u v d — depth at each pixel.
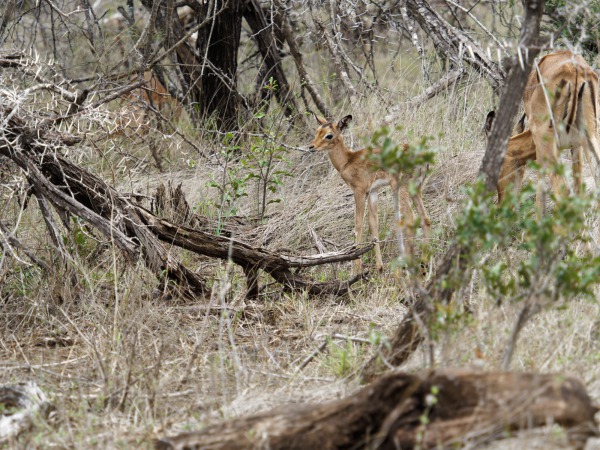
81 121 12.61
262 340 9.79
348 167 12.56
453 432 5.96
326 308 10.92
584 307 8.77
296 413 6.57
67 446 7.07
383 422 6.19
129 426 7.48
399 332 8.05
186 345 9.41
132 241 10.87
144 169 15.12
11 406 7.68
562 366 7.69
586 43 14.53
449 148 14.04
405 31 18.17
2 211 11.55
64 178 10.71
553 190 11.66
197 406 7.84
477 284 10.05
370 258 12.76
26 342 9.71
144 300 10.43
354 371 8.27
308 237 13.30
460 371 6.12
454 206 12.98
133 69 13.19
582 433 5.81
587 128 11.53
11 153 10.55
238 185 13.21
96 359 8.71
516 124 13.89
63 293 10.55
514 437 6.06
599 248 9.77
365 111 15.40
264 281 12.09
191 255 12.51
